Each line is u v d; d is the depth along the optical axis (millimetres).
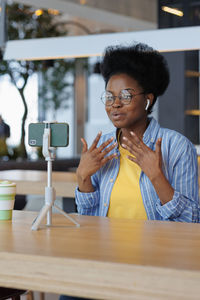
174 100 6355
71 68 10000
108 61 1864
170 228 1391
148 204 1751
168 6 5832
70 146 10969
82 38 3570
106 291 977
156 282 936
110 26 7941
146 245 1142
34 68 8281
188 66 6449
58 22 8086
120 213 1792
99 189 1887
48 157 1429
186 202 1657
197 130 6586
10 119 8398
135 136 1631
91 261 988
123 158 1846
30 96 8625
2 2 3928
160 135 1859
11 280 1062
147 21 7305
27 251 1072
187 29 3150
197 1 5738
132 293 955
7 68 8156
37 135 1471
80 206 1832
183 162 1788
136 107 1820
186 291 913
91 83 10852
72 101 10703
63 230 1354
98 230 1353
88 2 6492
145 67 1815
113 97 1823
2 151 6887
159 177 1613
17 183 3133
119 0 6859
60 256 1023
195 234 1296
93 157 1716
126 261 979
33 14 7742
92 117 10922
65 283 1013
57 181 3008
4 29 3928
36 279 1038
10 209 1535
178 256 1028
